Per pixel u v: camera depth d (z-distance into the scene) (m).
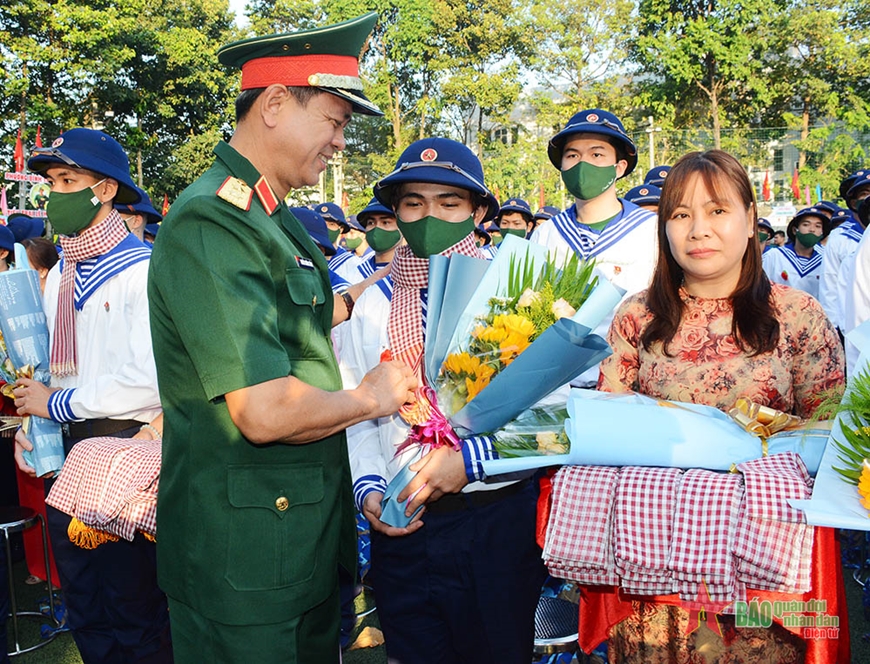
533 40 44.56
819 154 36.38
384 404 2.02
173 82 33.47
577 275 2.23
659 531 1.82
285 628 1.92
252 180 1.97
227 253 1.82
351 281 5.34
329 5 43.62
